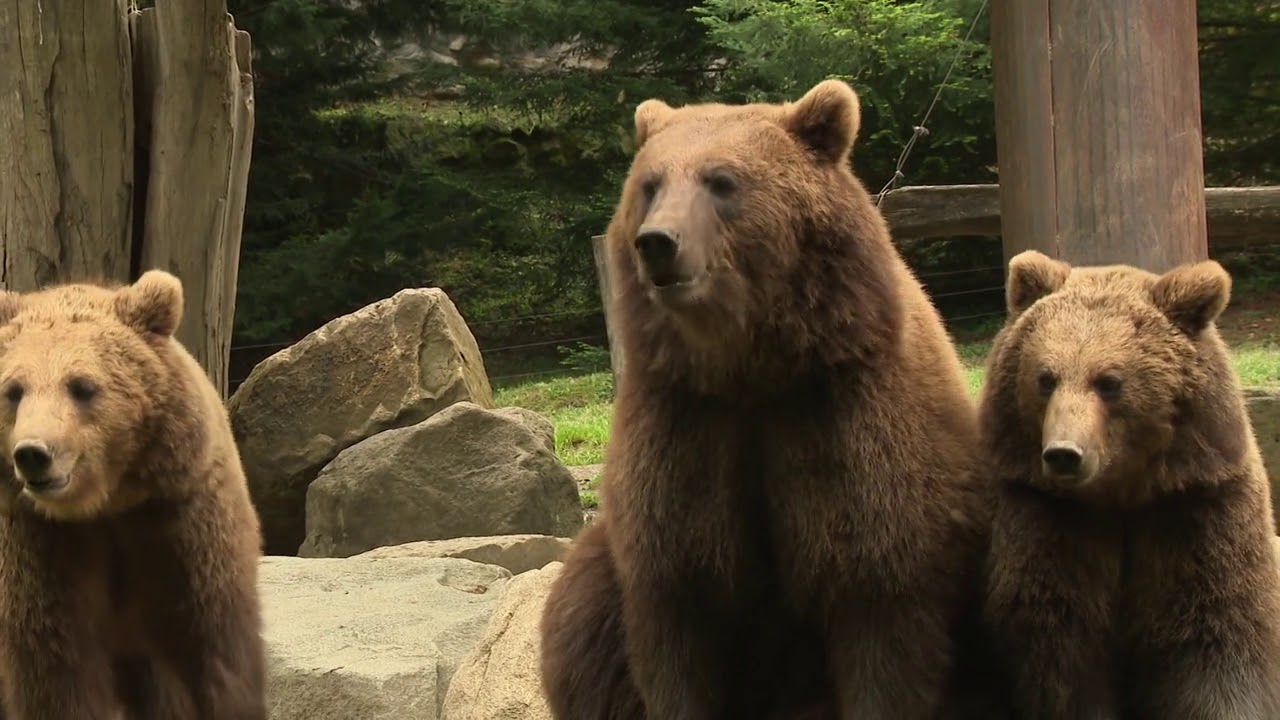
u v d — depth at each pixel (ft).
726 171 16.92
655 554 17.44
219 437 23.34
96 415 21.30
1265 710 17.43
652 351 17.31
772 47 59.06
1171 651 17.94
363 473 36.52
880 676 17.26
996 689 19.17
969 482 18.12
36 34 35.17
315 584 29.99
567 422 54.49
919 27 57.77
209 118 36.52
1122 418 17.49
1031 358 18.06
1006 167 34.35
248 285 71.26
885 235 18.03
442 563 31.40
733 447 17.42
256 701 23.08
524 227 79.20
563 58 77.77
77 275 35.88
